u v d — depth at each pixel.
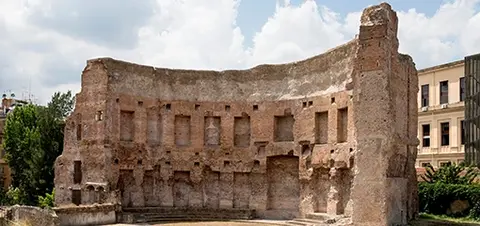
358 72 33.97
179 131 48.19
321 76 42.50
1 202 64.12
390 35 34.28
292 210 44.12
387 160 32.41
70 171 45.88
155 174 46.53
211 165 47.06
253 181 46.16
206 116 47.97
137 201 45.00
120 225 37.28
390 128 32.78
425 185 42.72
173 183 46.94
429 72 65.38
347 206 37.00
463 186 40.28
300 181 42.88
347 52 39.50
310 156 42.28
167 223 40.00
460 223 33.88
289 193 44.72
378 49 33.44
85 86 45.56
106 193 42.25
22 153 68.12
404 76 36.38
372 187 32.41
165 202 46.19
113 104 44.31
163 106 47.50
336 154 39.19
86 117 45.06
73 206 36.28
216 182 47.31
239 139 47.69
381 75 33.12
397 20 35.97
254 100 46.84
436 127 63.56
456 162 60.38
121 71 45.38
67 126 46.75
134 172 45.09
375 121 32.94
